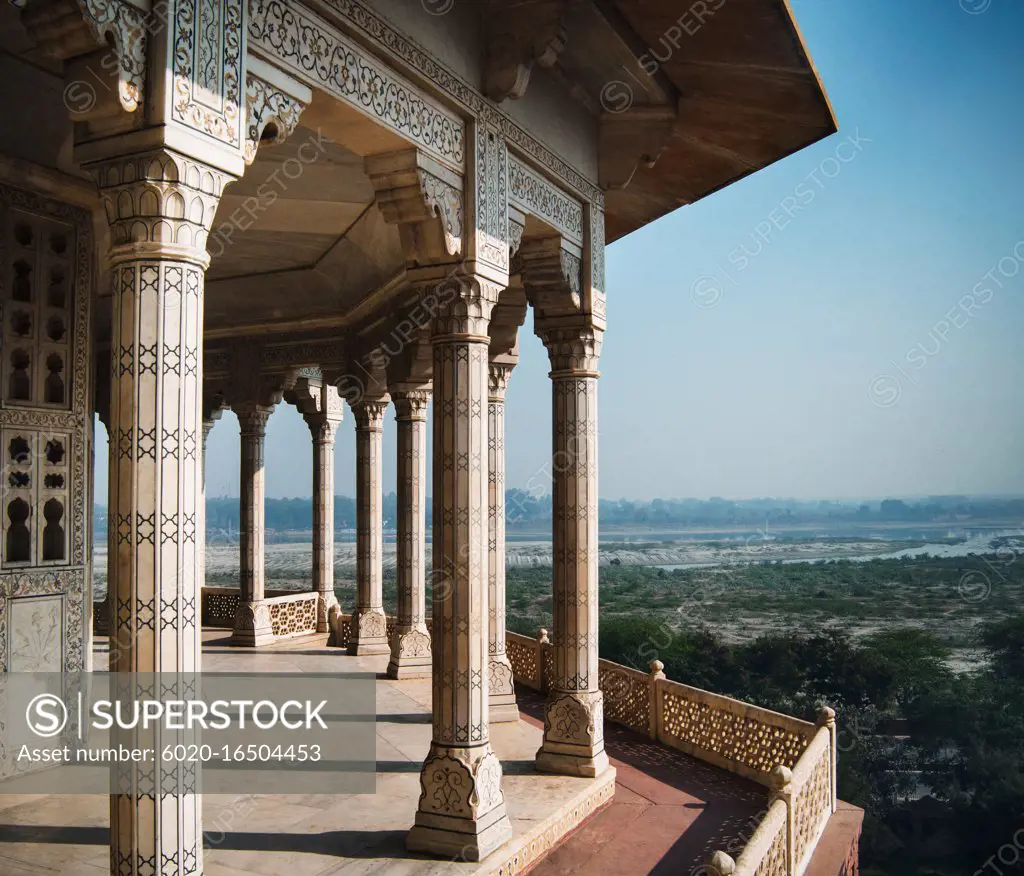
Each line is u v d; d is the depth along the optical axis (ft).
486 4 17.28
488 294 17.38
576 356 22.09
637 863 17.06
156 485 10.51
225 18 11.32
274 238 30.14
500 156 18.12
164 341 10.59
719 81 21.25
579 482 21.76
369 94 14.37
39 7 10.05
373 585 37.99
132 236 10.61
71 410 19.90
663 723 25.35
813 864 17.98
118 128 10.61
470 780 15.83
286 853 15.75
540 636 31.91
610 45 19.19
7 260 18.70
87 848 15.39
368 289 33.09
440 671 16.49
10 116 17.70
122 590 10.50
